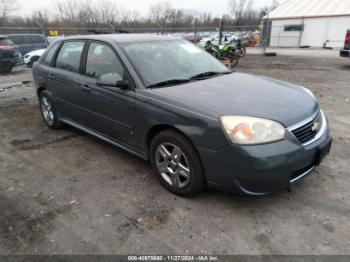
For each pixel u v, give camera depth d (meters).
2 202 2.86
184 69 3.45
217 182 2.52
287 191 2.91
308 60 14.49
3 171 3.47
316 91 7.22
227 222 2.50
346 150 3.78
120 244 2.29
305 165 2.51
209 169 2.52
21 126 4.99
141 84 3.00
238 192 2.44
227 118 2.39
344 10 24.77
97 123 3.67
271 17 27.83
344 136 4.25
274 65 12.58
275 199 2.79
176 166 2.80
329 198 2.79
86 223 2.53
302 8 27.84
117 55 3.29
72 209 2.72
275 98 2.80
